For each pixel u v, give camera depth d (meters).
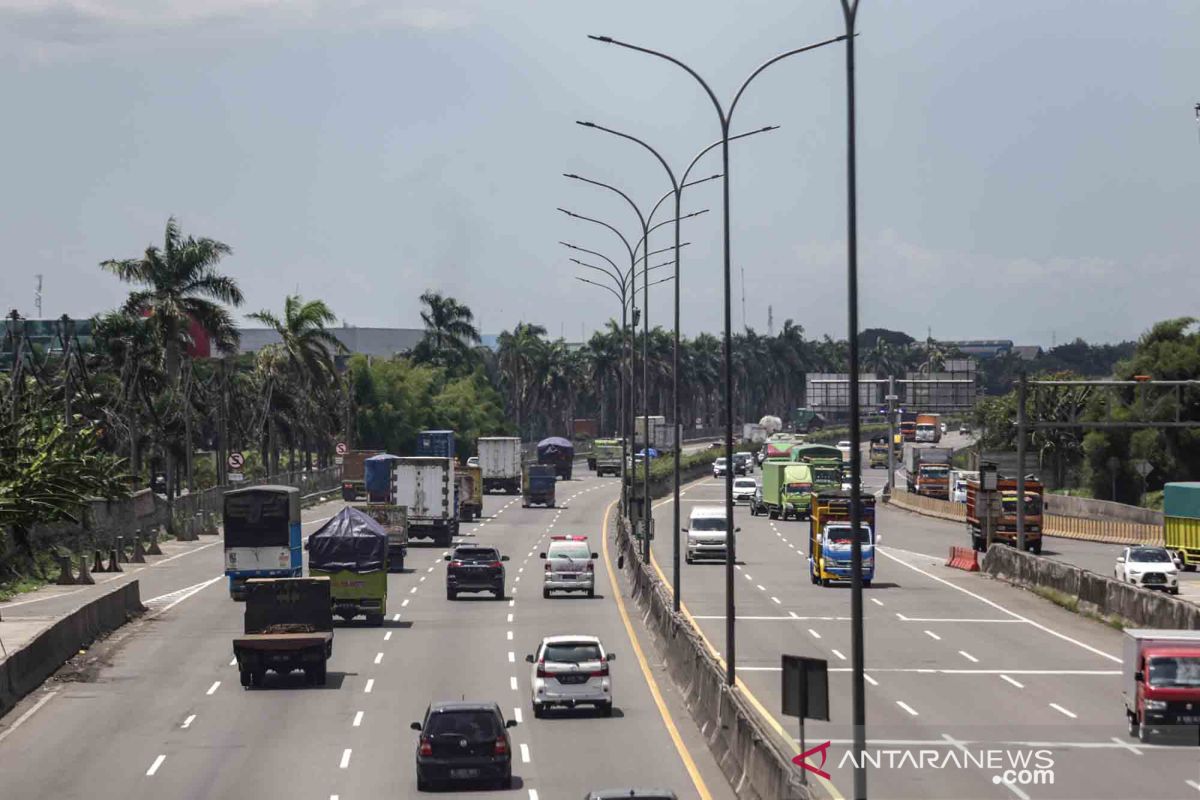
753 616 73.19
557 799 35.59
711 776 38.12
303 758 41.34
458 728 36.84
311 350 167.88
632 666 58.38
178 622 71.75
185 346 130.12
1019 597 82.44
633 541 102.06
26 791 37.38
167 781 38.47
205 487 168.25
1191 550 99.19
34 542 91.25
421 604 80.31
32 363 99.12
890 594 83.62
